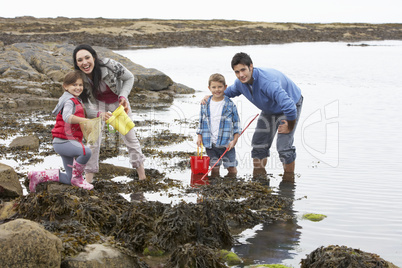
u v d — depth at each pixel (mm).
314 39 56125
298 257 3850
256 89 6562
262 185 5992
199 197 5473
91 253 3334
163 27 59406
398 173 6457
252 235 4348
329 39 56812
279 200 5336
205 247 3703
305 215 4855
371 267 3281
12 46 19844
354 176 6355
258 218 4773
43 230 3133
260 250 4000
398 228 4492
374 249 4012
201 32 56938
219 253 3871
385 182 6047
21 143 7836
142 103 13930
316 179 6242
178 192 5672
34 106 13023
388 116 10844
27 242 3004
